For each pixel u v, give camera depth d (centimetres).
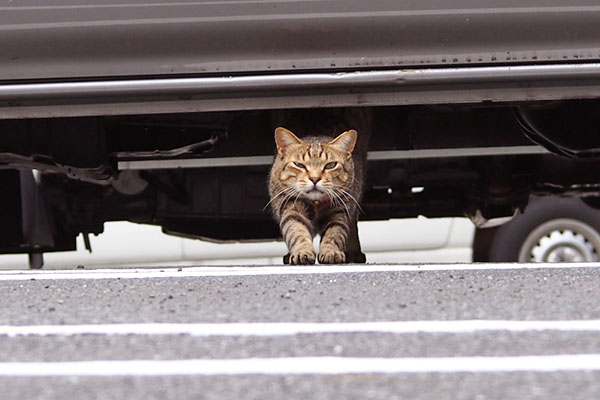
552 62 866
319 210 995
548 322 548
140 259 1416
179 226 1162
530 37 862
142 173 1105
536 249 1288
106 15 849
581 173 1097
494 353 493
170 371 470
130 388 446
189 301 627
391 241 1417
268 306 600
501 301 608
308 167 973
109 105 867
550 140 976
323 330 536
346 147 998
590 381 450
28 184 1075
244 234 1173
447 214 1171
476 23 857
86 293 675
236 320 563
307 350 500
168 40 852
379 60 858
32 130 947
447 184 1118
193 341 520
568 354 490
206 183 1126
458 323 547
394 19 853
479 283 688
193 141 983
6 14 849
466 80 862
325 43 854
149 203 1129
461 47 859
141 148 982
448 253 1430
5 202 1076
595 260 1277
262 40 852
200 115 970
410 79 858
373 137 1045
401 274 748
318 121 1048
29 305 627
